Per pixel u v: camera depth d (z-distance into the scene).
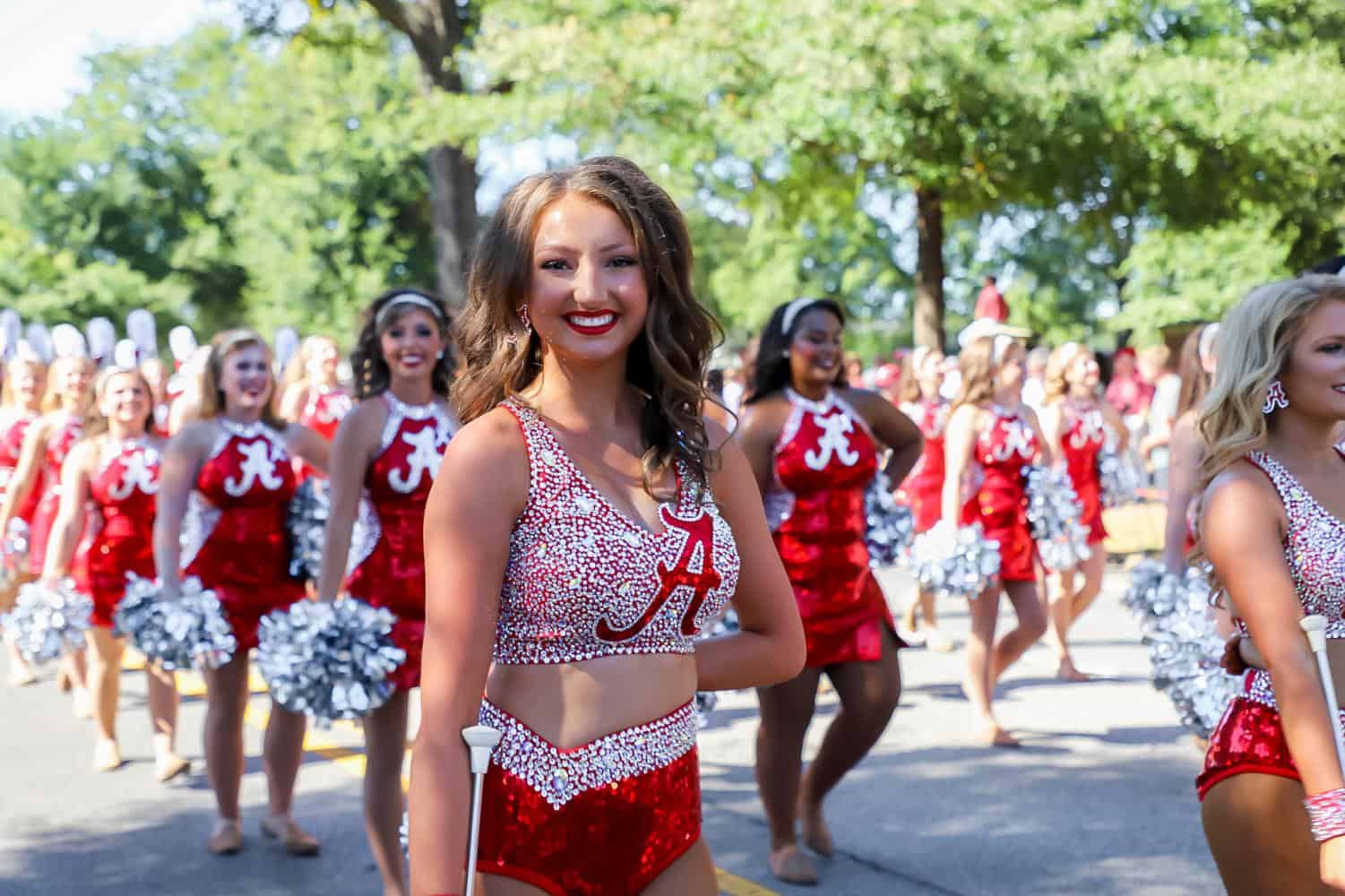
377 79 42.16
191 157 57.00
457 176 18.78
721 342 2.63
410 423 4.91
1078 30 16.41
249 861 5.61
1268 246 23.72
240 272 54.22
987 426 7.20
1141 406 17.22
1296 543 3.00
